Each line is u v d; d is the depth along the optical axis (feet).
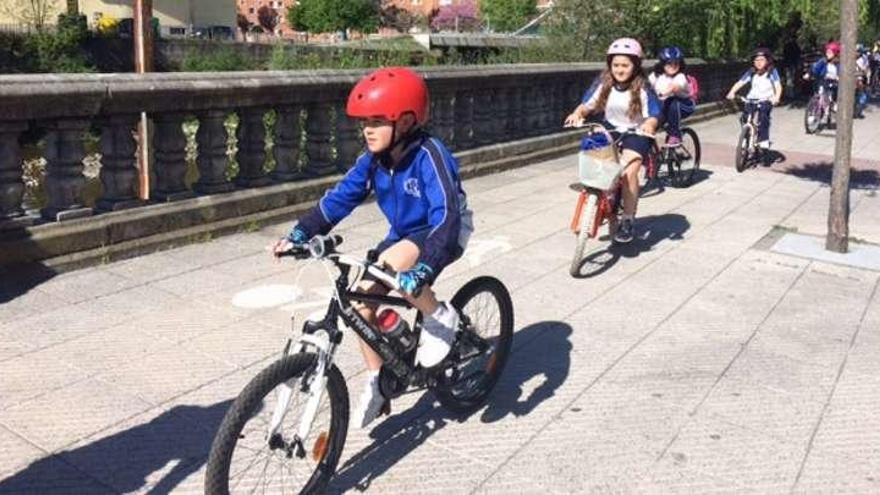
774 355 16.60
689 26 64.34
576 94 42.60
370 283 11.41
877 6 62.44
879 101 89.76
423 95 10.89
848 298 20.34
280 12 371.35
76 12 138.10
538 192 31.73
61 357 14.93
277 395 10.04
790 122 62.34
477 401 13.65
